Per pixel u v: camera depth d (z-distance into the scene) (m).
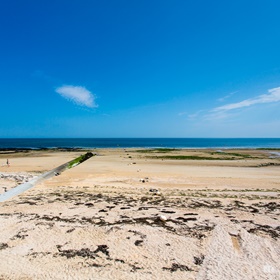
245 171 27.66
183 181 21.52
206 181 21.56
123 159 41.16
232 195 16.55
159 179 22.36
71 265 7.29
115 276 6.78
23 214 11.61
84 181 21.44
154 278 6.72
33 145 117.12
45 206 13.11
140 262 7.52
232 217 11.50
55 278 6.66
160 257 7.82
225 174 25.28
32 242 8.69
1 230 9.62
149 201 14.52
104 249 8.27
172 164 34.28
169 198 15.44
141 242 8.77
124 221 10.74
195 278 6.75
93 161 37.91
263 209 13.05
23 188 18.09
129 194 16.59
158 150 67.81
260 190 18.31
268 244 8.70
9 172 25.50
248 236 9.29
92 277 6.72
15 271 6.96
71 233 9.43
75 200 14.55
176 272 7.01
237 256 7.91
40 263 7.38
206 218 11.27
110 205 13.41
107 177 23.28
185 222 10.72
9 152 58.41
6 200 14.70
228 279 6.71
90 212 12.01
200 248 8.41
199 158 43.69
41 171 26.30
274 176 24.33
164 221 10.73
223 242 8.80
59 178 22.88
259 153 58.97
